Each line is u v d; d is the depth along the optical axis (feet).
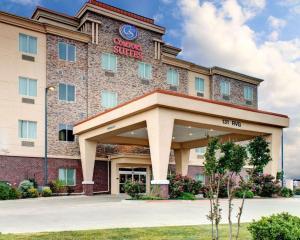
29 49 104.88
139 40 126.62
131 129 90.07
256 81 160.15
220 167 26.08
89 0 115.85
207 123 84.84
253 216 50.62
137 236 31.09
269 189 93.71
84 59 114.62
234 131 95.25
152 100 75.77
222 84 148.66
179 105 78.13
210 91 146.51
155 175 75.36
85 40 114.73
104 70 117.39
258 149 25.73
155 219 45.01
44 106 105.70
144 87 125.70
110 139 109.50
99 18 118.21
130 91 122.11
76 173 108.58
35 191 92.94
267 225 23.99
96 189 111.65
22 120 101.65
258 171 26.22
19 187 93.56
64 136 108.37
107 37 119.14
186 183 81.10
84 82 113.80
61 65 109.81
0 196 84.64
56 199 85.97
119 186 113.39
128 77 122.31
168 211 54.54
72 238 29.81
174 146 123.34
